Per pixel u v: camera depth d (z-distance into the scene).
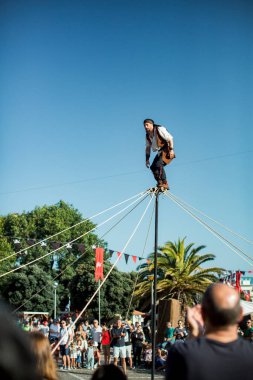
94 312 59.22
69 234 76.31
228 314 3.53
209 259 43.84
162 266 45.03
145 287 42.88
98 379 3.59
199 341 3.50
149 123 13.75
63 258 72.88
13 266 63.75
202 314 3.73
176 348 3.49
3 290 61.12
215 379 3.32
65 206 80.19
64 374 21.44
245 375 3.35
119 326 21.56
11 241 75.06
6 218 78.00
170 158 13.68
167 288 43.16
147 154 13.91
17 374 1.51
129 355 22.11
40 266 70.19
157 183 13.74
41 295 60.25
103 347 22.45
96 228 14.30
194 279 42.72
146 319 47.62
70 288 61.06
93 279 59.22
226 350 3.43
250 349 3.48
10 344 1.53
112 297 59.62
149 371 23.02
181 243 44.41
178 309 28.11
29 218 77.56
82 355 25.17
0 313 1.56
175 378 3.40
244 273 31.91
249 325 17.16
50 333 24.58
